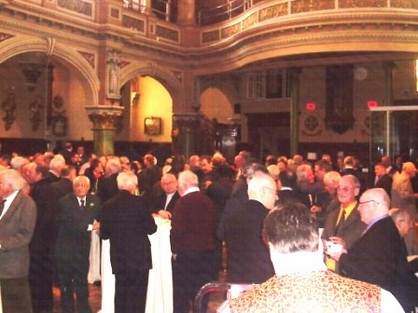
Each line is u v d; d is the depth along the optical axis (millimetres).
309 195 7668
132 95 22547
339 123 19172
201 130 20250
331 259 4258
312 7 14117
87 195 6184
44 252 6301
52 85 19609
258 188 4465
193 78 19812
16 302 5125
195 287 5824
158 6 20234
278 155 21641
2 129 17906
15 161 7520
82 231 6066
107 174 8438
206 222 5840
